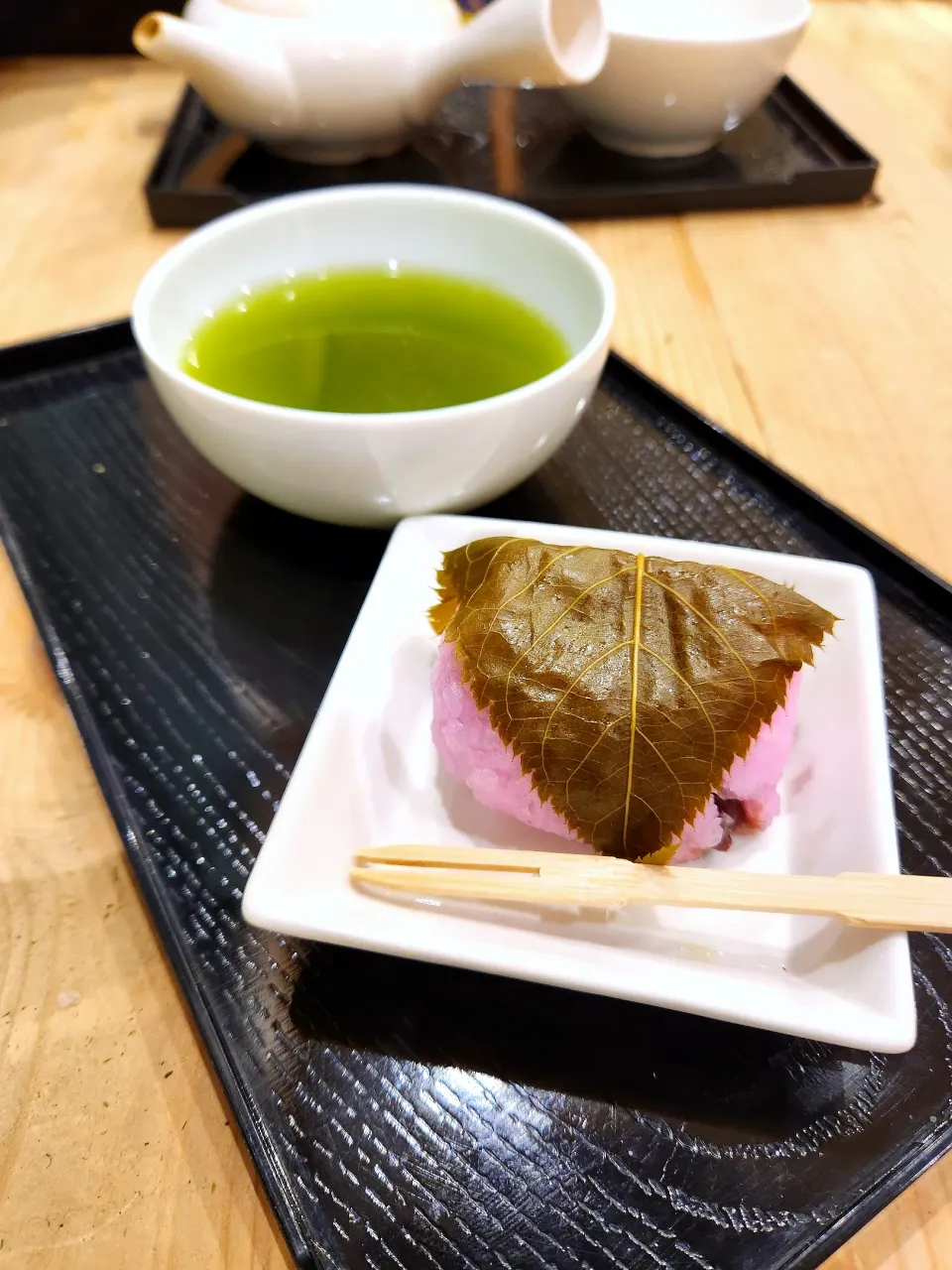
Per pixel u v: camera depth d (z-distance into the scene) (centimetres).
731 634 18
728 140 43
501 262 28
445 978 17
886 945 16
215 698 22
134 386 30
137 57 52
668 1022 17
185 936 18
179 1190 15
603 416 29
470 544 20
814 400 31
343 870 17
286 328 29
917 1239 15
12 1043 17
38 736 22
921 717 22
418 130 41
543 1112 16
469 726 19
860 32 56
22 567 24
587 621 18
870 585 21
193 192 37
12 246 37
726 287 36
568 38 32
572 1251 14
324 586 24
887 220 40
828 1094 16
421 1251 14
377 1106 16
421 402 26
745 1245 14
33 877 19
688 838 18
